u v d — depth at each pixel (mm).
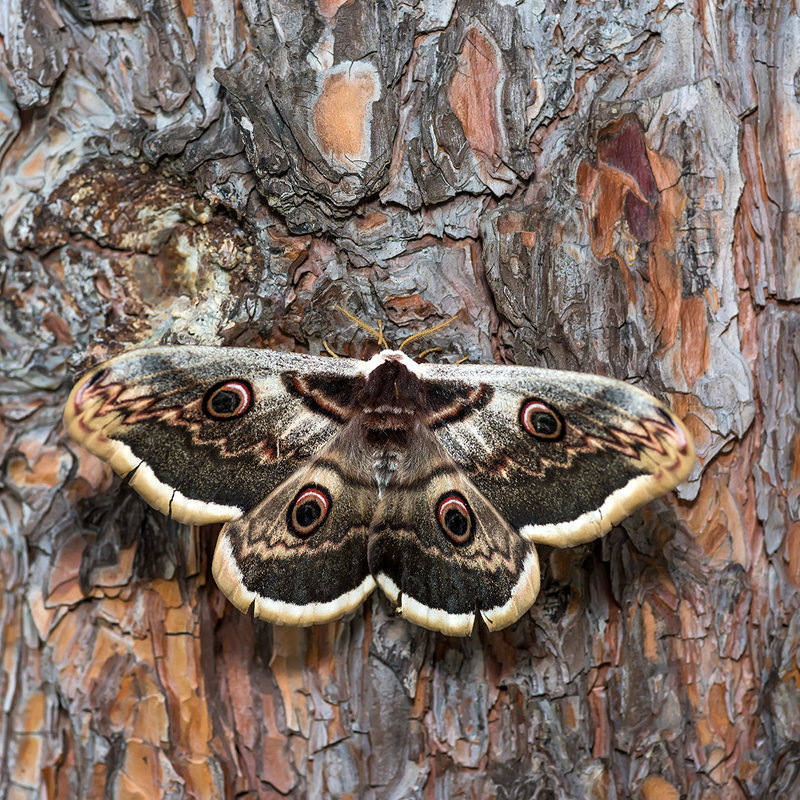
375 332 580
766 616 583
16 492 573
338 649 579
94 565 574
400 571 568
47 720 574
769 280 582
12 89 569
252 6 573
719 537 580
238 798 578
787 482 583
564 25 579
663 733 580
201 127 574
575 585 579
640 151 575
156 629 575
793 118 583
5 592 574
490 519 567
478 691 580
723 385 575
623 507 556
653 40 577
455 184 579
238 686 580
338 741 578
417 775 579
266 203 577
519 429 567
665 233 574
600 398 559
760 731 583
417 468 573
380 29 575
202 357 561
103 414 552
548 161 580
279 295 577
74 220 572
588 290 573
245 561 563
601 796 580
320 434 572
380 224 581
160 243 578
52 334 572
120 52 574
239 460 565
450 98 577
